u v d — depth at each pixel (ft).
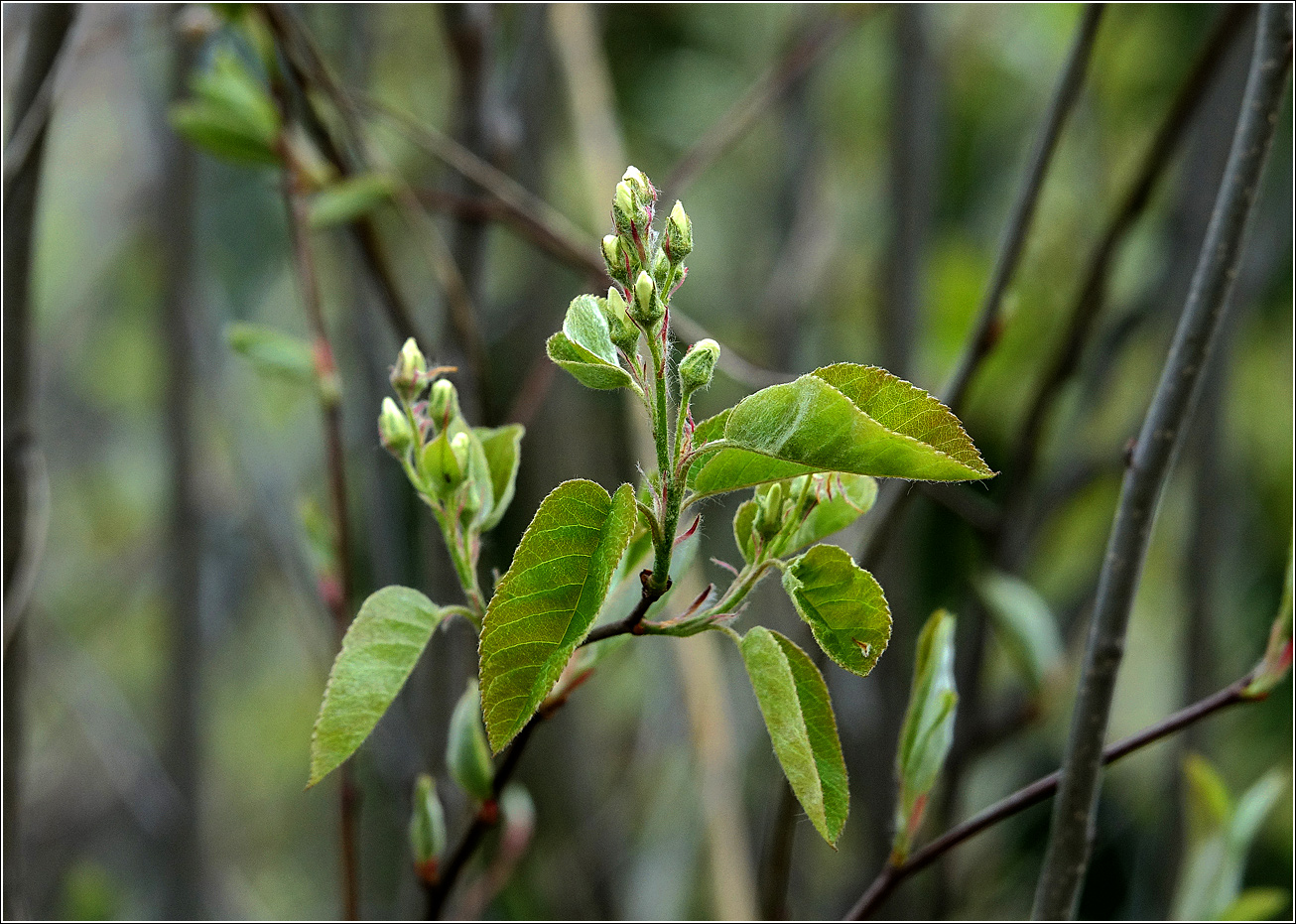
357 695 2.26
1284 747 4.77
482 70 3.20
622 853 4.27
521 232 3.26
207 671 4.99
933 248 4.62
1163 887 3.56
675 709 4.24
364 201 2.91
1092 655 2.38
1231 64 3.41
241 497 4.43
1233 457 4.50
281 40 2.95
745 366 3.39
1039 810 4.72
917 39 3.72
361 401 3.83
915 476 2.18
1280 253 4.15
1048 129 2.67
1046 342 4.69
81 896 4.66
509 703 2.20
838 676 3.58
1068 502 4.24
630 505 2.20
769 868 2.65
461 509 2.31
